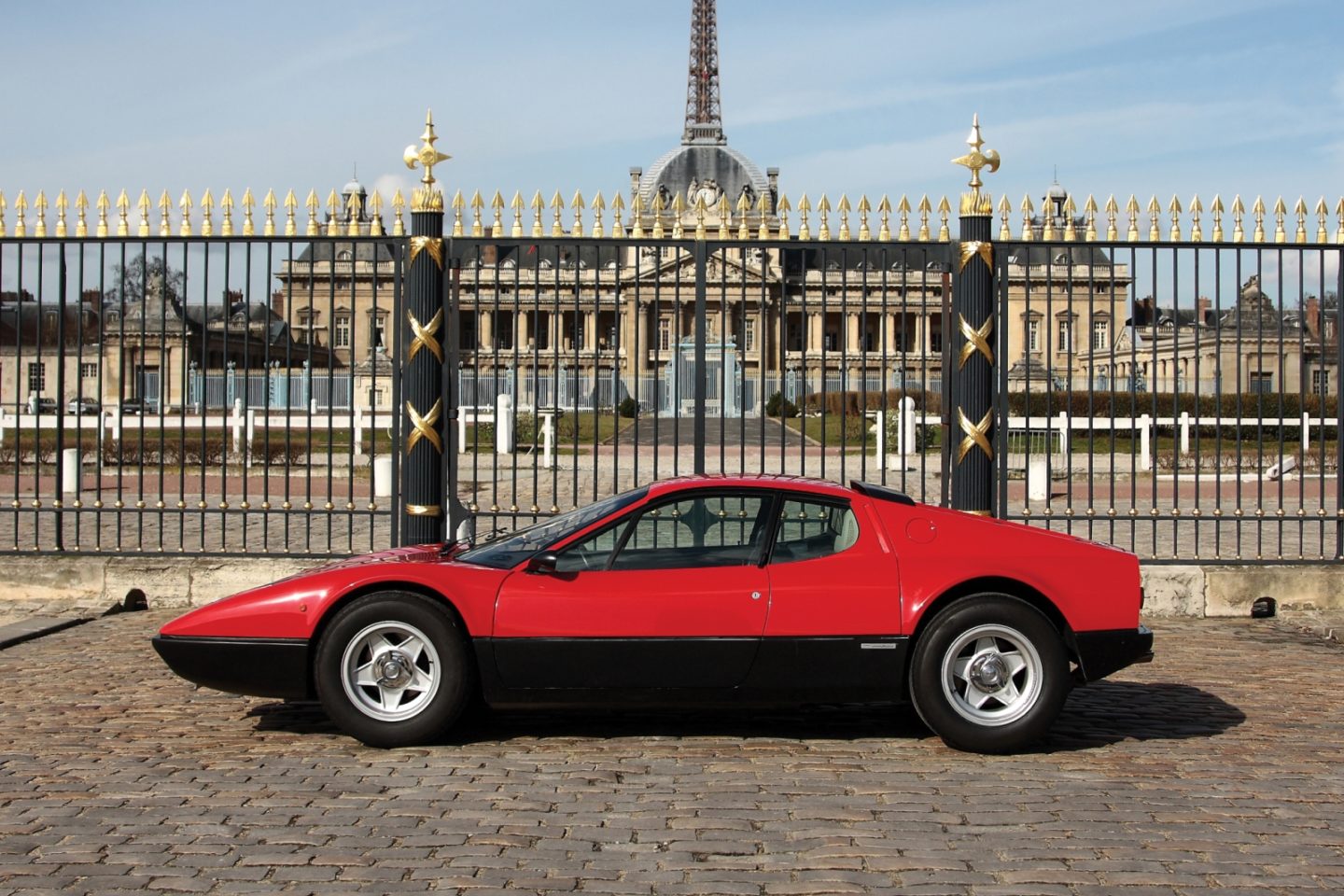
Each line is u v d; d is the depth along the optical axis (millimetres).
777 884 5043
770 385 38219
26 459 28984
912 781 6551
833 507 7406
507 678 7145
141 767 6754
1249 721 7977
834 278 48125
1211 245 11664
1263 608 12039
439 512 11609
